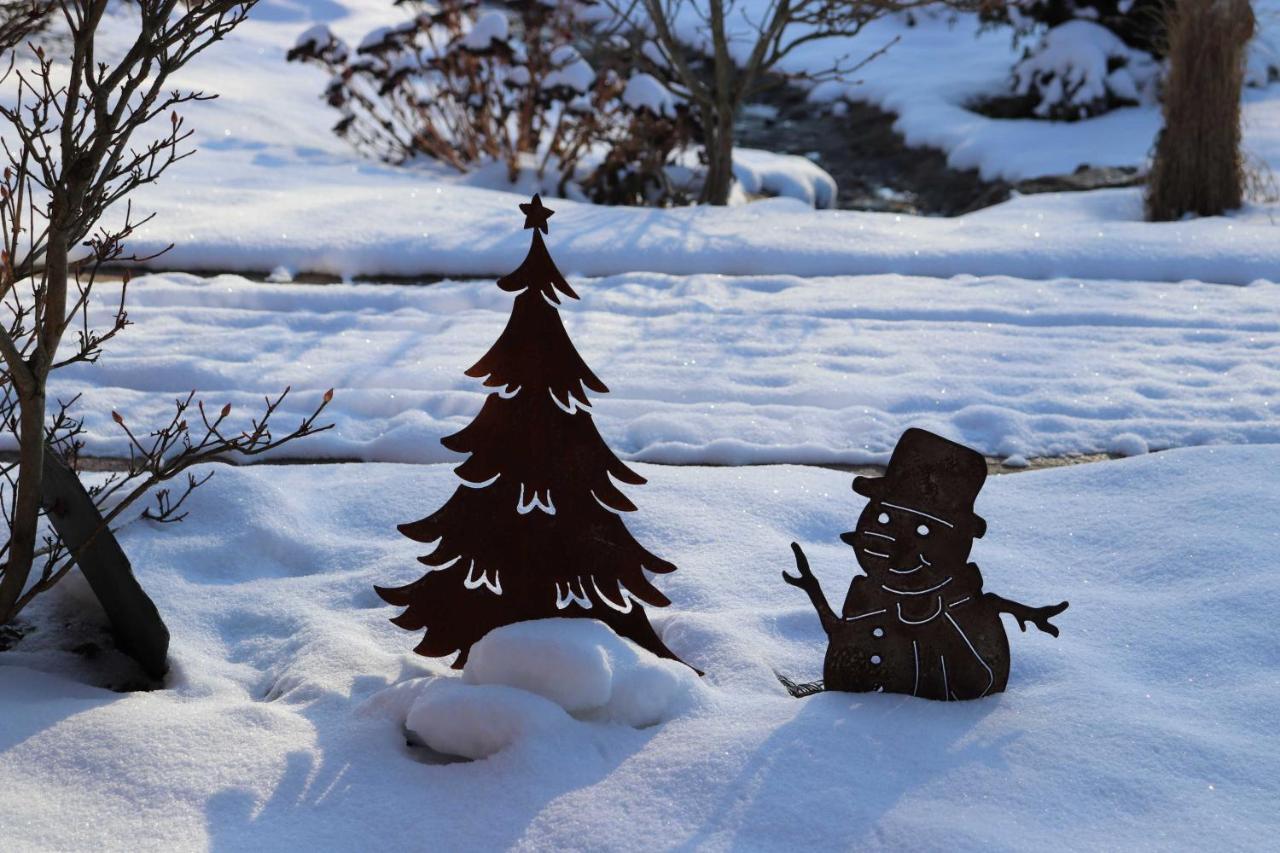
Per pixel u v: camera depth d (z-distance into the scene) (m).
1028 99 12.55
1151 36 12.32
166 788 2.31
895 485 2.60
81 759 2.38
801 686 2.73
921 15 17.56
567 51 10.41
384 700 2.60
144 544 3.37
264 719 2.53
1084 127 11.86
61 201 2.54
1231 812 2.24
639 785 2.31
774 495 3.67
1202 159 7.65
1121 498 3.65
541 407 2.68
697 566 3.25
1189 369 4.97
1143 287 6.11
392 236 6.57
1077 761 2.37
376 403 4.57
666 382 4.80
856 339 5.33
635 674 2.53
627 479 2.72
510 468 2.69
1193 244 6.54
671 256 6.49
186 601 3.12
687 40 17.12
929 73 14.80
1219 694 2.63
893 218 7.46
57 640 2.96
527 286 2.64
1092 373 4.92
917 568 2.60
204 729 2.49
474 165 9.65
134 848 2.17
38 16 2.77
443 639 2.74
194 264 6.35
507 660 2.50
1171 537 3.35
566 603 2.76
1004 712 2.56
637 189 8.93
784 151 13.15
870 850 2.14
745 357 5.14
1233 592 3.02
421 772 2.38
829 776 2.32
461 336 5.36
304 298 5.83
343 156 9.54
